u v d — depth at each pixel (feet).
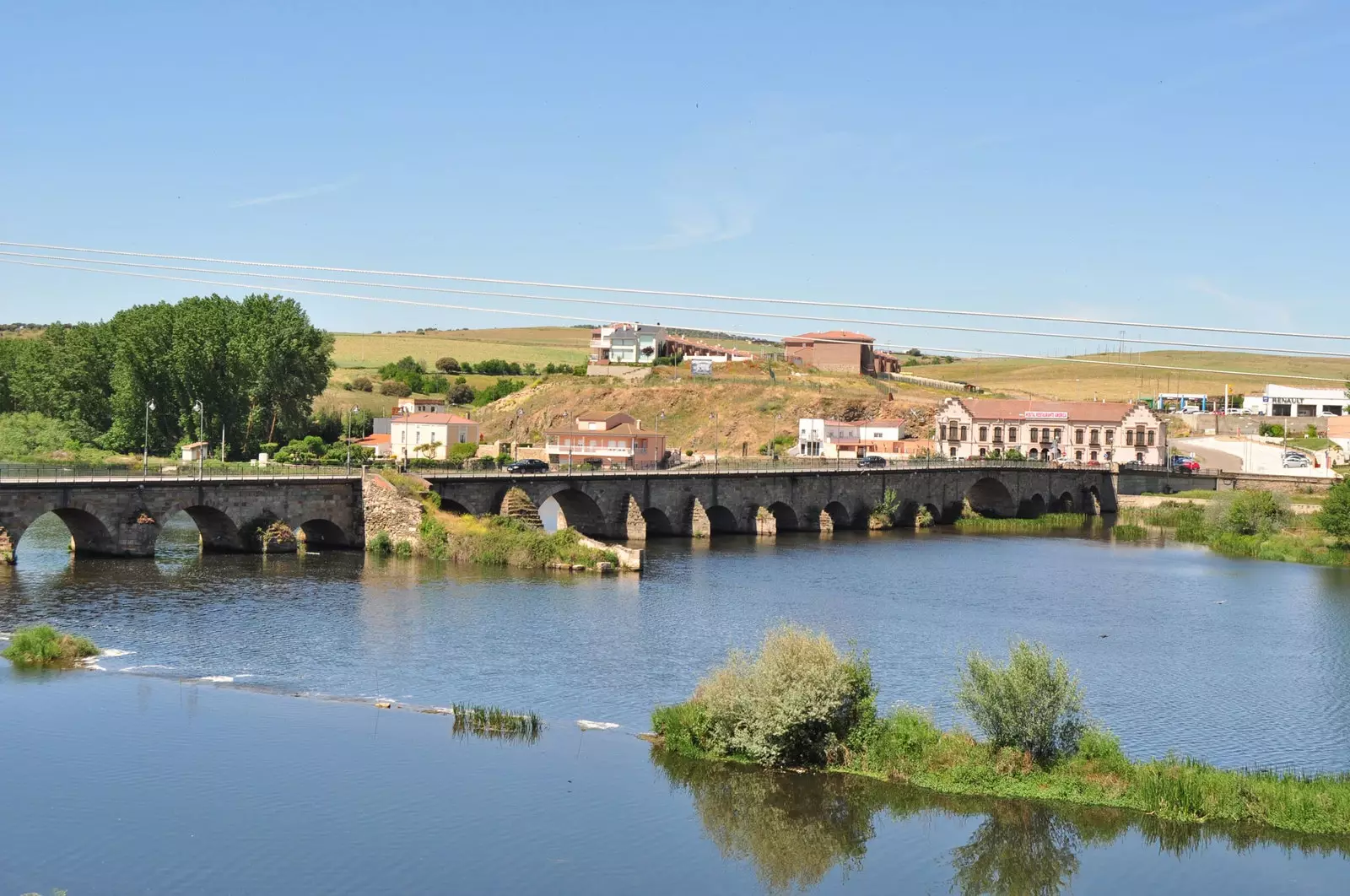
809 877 185.88
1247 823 204.44
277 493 439.63
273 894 175.42
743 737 225.56
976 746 221.05
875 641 327.47
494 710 246.88
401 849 190.60
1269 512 579.48
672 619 346.33
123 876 179.63
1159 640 339.98
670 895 179.63
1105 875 188.44
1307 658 320.29
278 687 266.77
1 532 388.37
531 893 178.29
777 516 618.44
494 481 481.87
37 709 247.29
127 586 364.79
